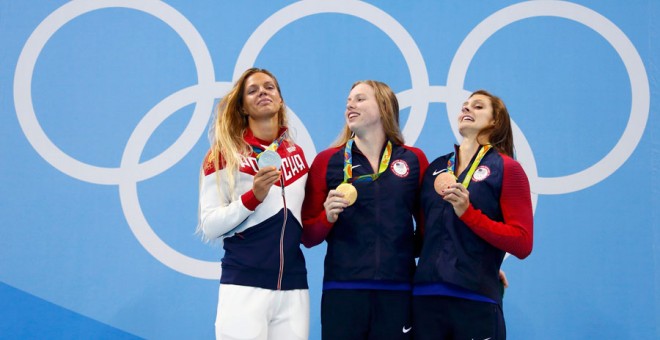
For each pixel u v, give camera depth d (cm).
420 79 1434
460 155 1052
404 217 1013
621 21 1440
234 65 1441
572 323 1361
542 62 1434
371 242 994
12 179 1404
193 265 1387
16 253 1383
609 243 1380
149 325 1369
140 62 1445
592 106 1419
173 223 1398
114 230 1395
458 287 949
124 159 1415
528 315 1363
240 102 1057
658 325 1357
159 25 1453
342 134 1130
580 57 1434
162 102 1433
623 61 1430
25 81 1431
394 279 981
